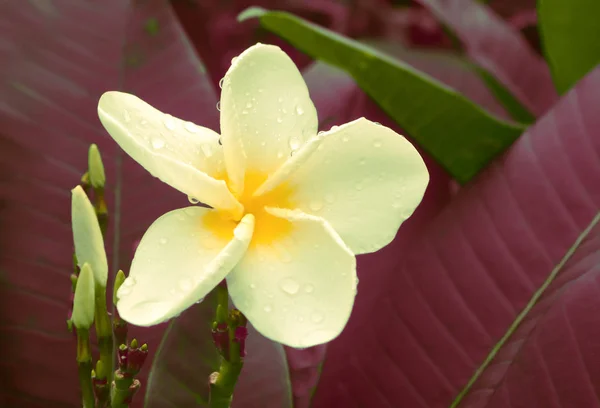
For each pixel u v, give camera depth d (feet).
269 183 1.02
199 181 0.99
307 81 1.65
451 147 1.45
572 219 1.32
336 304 0.97
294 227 1.01
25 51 1.40
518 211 1.34
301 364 1.32
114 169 1.38
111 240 1.33
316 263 0.99
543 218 1.33
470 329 1.30
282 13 1.33
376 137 1.04
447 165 1.48
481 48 1.95
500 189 1.36
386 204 1.03
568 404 1.21
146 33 1.46
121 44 1.45
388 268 1.42
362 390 1.31
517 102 1.82
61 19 1.44
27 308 1.29
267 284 0.99
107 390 1.02
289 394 1.19
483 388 1.26
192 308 1.16
